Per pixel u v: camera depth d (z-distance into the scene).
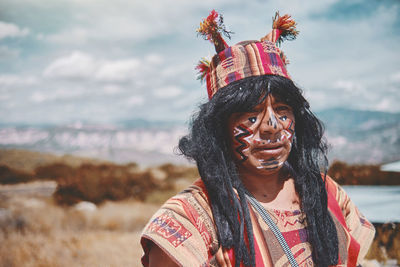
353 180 11.41
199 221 1.18
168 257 1.14
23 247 5.94
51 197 13.04
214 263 1.16
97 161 33.75
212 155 1.23
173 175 21.78
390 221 5.76
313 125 1.39
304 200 1.30
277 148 1.25
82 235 7.41
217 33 1.33
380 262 4.99
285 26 1.42
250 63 1.24
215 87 1.28
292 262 1.19
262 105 1.23
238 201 1.22
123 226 9.55
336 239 1.29
